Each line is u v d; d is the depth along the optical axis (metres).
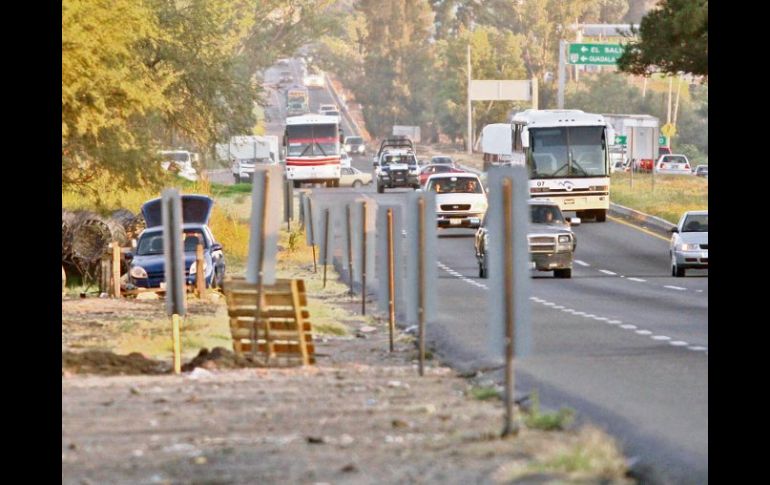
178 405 34.53
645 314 67.19
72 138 89.38
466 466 24.75
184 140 137.88
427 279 42.69
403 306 68.19
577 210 157.25
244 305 48.22
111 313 68.44
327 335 58.38
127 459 26.78
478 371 43.28
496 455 25.89
